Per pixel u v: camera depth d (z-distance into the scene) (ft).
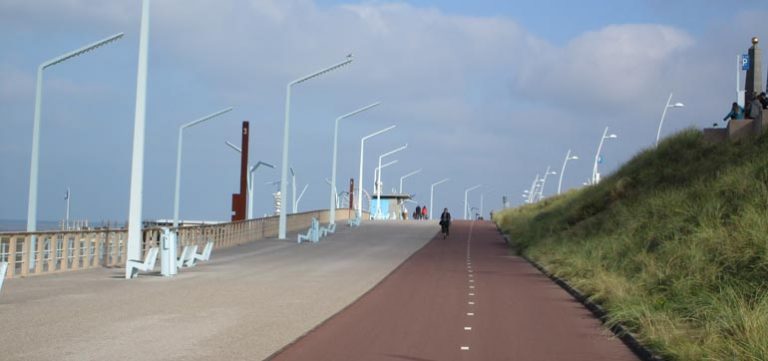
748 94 132.46
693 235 63.31
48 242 87.61
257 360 36.22
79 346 39.09
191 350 38.47
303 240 162.20
